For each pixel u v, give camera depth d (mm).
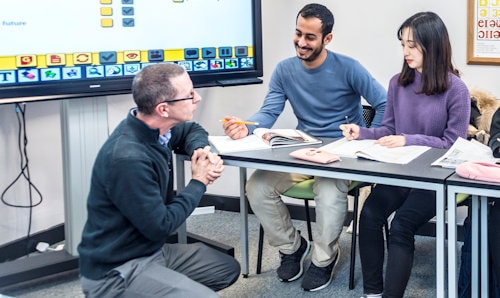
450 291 2166
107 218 2027
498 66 3338
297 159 2393
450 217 2094
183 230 3029
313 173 2322
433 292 2809
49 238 3475
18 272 2859
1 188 3201
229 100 3939
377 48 3574
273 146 2627
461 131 2615
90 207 2061
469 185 2018
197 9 3057
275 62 3822
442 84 2609
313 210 3818
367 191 3426
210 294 2014
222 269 2309
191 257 2297
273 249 3395
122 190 1954
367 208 2553
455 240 2111
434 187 2080
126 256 2041
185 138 2631
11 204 3264
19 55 2605
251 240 3541
